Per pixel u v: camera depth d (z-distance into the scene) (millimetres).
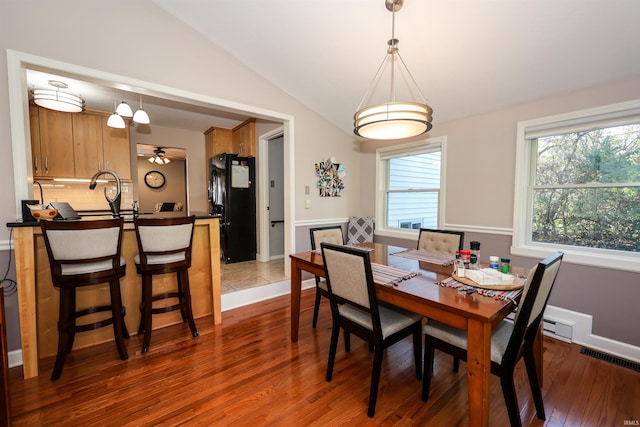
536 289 1221
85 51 2150
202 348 2215
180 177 8008
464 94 2660
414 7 1924
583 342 2268
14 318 1963
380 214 4070
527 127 2564
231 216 4418
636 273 2035
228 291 3062
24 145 1969
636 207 2135
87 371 1910
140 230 2080
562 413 1554
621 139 2174
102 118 4141
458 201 3094
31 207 1882
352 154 4164
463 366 1983
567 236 2467
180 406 1598
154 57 2455
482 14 1853
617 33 1742
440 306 1342
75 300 2018
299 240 3613
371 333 1611
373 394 1521
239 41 2711
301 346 2256
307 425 1472
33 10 1962
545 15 1754
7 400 1356
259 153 4449
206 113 4266
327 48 2529
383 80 2781
